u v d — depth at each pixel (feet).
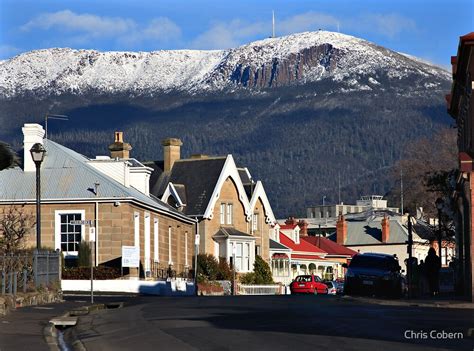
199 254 318.04
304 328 99.66
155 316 120.98
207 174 348.79
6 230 217.77
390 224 552.82
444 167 465.47
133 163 291.17
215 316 118.62
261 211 374.63
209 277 314.14
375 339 88.28
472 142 169.58
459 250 199.31
